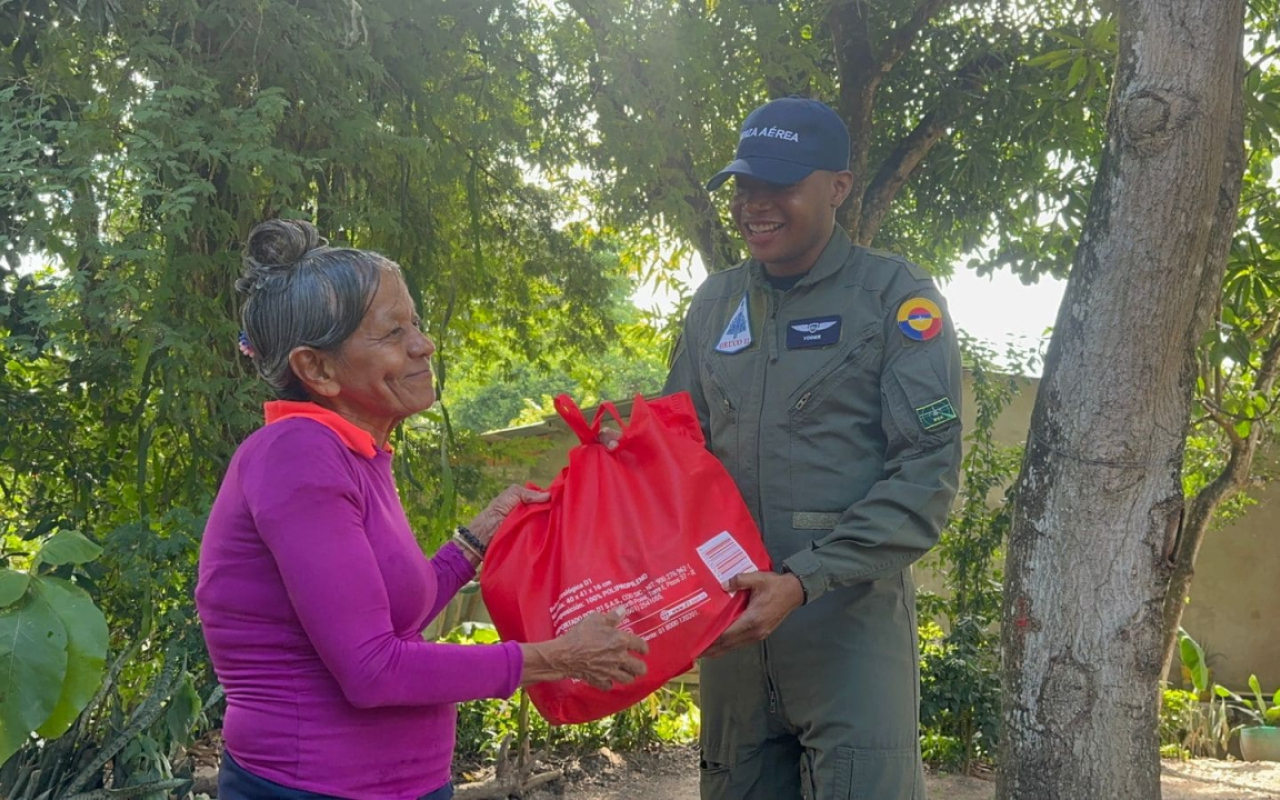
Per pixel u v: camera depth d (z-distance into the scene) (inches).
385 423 72.4
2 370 186.7
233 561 64.7
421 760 68.2
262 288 68.8
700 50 250.8
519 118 261.3
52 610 109.0
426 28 223.0
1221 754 404.2
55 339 168.4
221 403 187.2
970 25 330.0
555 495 88.0
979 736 302.7
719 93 258.5
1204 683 437.7
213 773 192.2
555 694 80.7
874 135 343.6
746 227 97.4
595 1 246.7
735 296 103.4
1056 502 104.7
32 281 174.9
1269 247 262.4
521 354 312.2
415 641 66.3
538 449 278.4
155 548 170.9
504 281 289.1
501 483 274.1
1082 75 191.0
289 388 70.8
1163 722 400.8
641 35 248.4
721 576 83.0
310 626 61.9
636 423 87.6
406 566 67.4
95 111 164.9
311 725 64.4
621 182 260.2
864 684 93.4
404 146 201.2
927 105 329.4
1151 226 100.0
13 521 202.2
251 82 193.5
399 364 69.5
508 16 240.7
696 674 383.6
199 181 165.0
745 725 101.3
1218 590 520.4
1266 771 346.6
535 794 248.8
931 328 92.0
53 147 169.5
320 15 193.3
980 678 303.7
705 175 284.7
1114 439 101.9
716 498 86.4
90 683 110.1
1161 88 99.3
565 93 255.0
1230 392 358.0
